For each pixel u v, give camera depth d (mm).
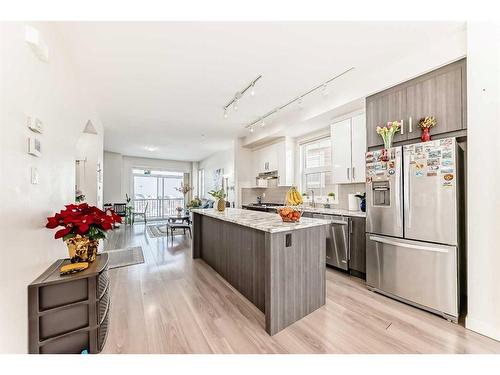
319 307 2320
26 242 1371
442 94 2291
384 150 2596
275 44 2305
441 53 2238
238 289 2736
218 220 3361
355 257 3182
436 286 2148
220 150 8367
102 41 2217
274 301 1902
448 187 2088
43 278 1487
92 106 3676
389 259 2533
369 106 2973
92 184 4289
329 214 3527
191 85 3209
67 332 1498
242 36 2178
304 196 4945
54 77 1942
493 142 1813
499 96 1784
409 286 2350
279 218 2574
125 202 9461
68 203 2385
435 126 2332
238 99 3680
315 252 2299
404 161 2400
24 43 1360
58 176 2049
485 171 1854
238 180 6418
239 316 2148
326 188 4672
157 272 3373
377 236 2652
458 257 2068
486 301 1841
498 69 1793
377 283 2658
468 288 1946
